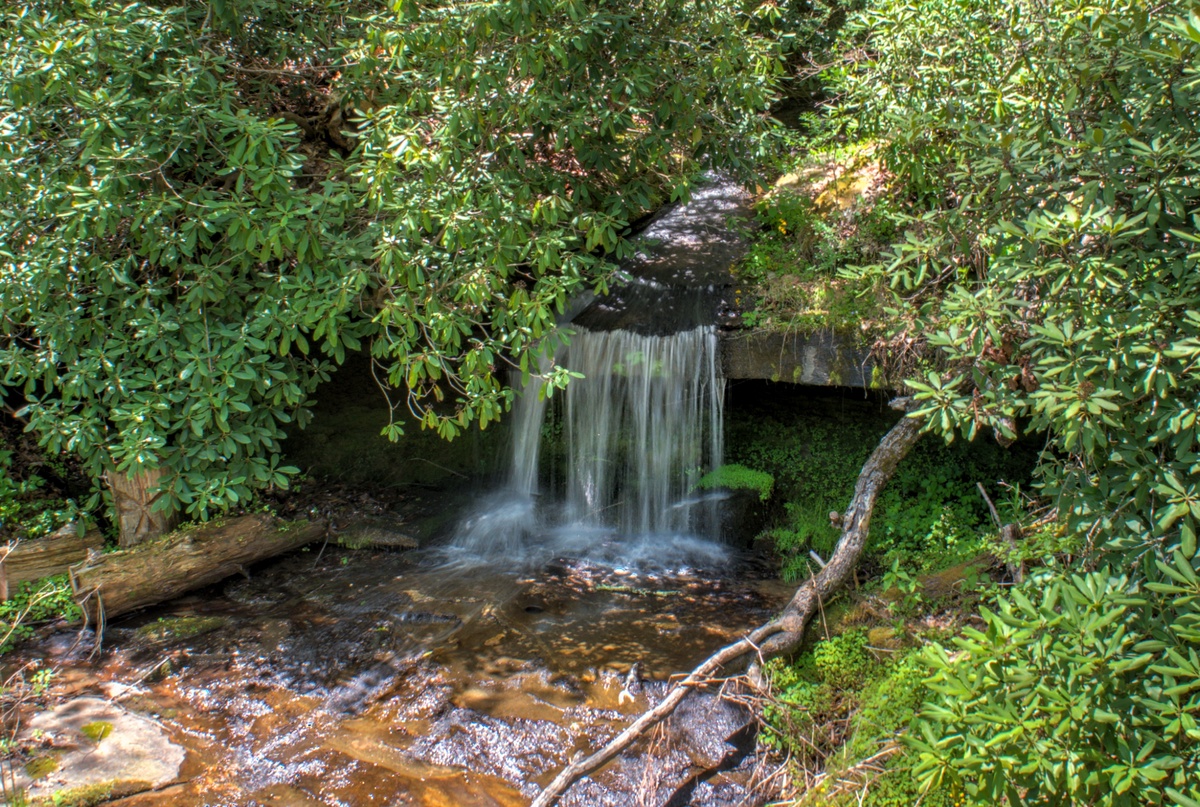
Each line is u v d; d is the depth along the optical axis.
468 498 7.69
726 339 6.36
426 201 4.59
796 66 8.85
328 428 7.69
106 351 5.34
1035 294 4.01
